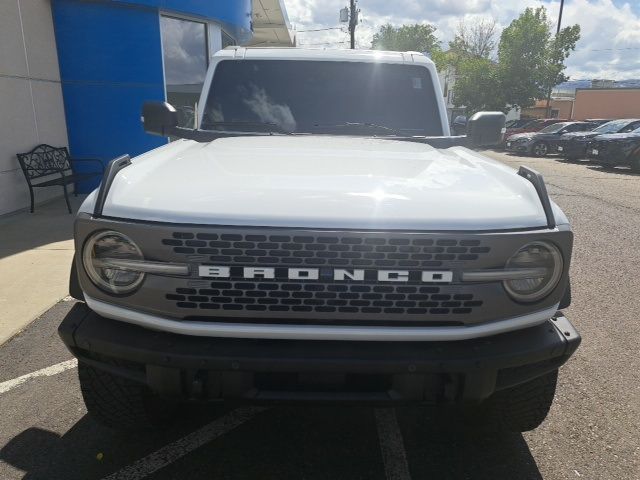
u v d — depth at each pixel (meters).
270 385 2.06
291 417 3.02
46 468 2.56
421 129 3.62
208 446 2.75
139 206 2.00
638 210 9.51
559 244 2.04
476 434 2.88
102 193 2.06
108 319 2.14
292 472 2.56
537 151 21.80
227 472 2.55
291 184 2.15
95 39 8.88
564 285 2.11
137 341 2.04
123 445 2.74
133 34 9.11
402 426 2.94
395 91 3.71
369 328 2.01
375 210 1.98
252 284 1.96
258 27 21.14
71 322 2.14
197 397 2.05
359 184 2.19
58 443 2.75
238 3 11.06
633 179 14.27
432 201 2.07
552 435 2.90
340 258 1.95
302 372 2.00
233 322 2.01
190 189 2.09
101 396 2.50
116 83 9.17
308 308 1.99
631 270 5.90
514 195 2.21
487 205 2.08
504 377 2.17
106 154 9.38
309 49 3.90
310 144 3.08
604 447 2.80
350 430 2.90
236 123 3.58
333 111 3.62
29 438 2.79
